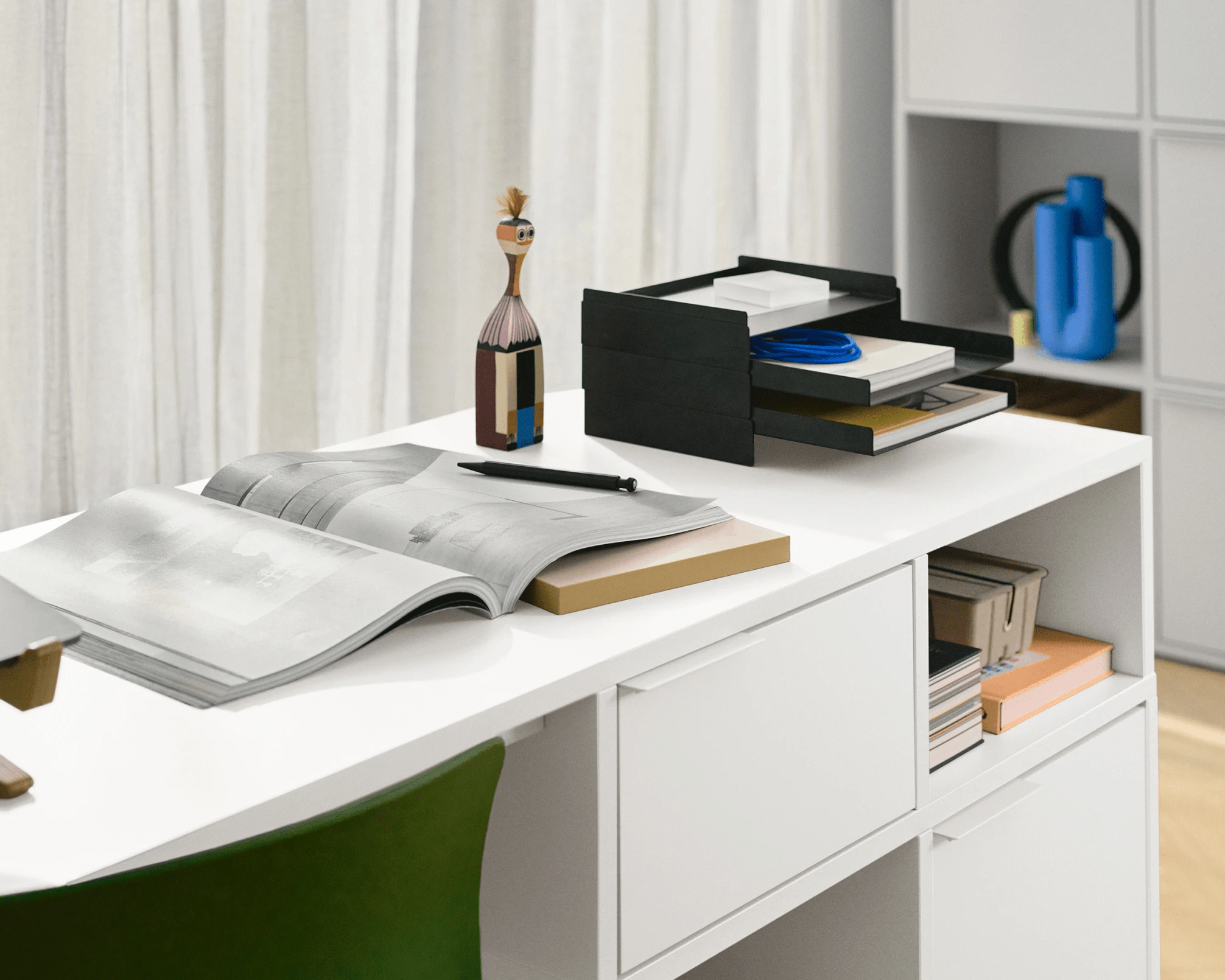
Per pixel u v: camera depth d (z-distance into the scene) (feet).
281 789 2.89
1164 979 6.31
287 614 3.53
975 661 4.91
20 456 6.95
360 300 8.13
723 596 3.88
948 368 5.04
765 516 4.47
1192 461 9.23
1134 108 9.08
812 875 4.23
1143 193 9.11
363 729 3.14
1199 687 9.12
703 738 3.81
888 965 4.75
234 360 7.61
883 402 4.64
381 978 2.92
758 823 4.03
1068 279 9.87
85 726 3.15
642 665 3.59
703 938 3.92
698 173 9.77
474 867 3.11
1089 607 5.56
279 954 2.71
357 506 4.13
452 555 3.84
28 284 6.82
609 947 3.67
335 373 8.11
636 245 9.39
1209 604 9.31
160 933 2.56
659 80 9.35
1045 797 5.11
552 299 9.06
